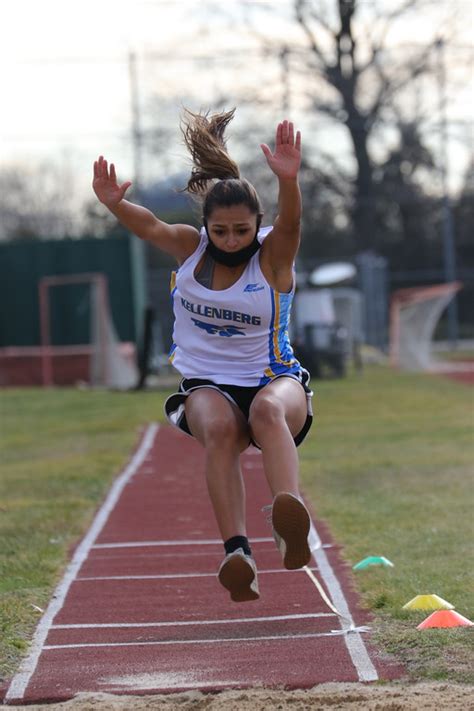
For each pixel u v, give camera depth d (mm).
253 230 9578
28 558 15438
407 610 11719
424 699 8859
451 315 75875
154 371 55219
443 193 73750
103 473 24781
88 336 55562
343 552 15461
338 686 9398
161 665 10281
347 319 62031
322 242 83750
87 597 13273
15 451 29844
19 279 55875
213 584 13922
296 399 9711
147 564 15273
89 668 10242
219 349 9820
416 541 15906
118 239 55969
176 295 9945
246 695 9156
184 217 65438
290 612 12227
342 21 74312
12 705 9258
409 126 77375
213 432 9445
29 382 52062
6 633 11398
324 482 22500
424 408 38312
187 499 21141
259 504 20375
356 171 79438
